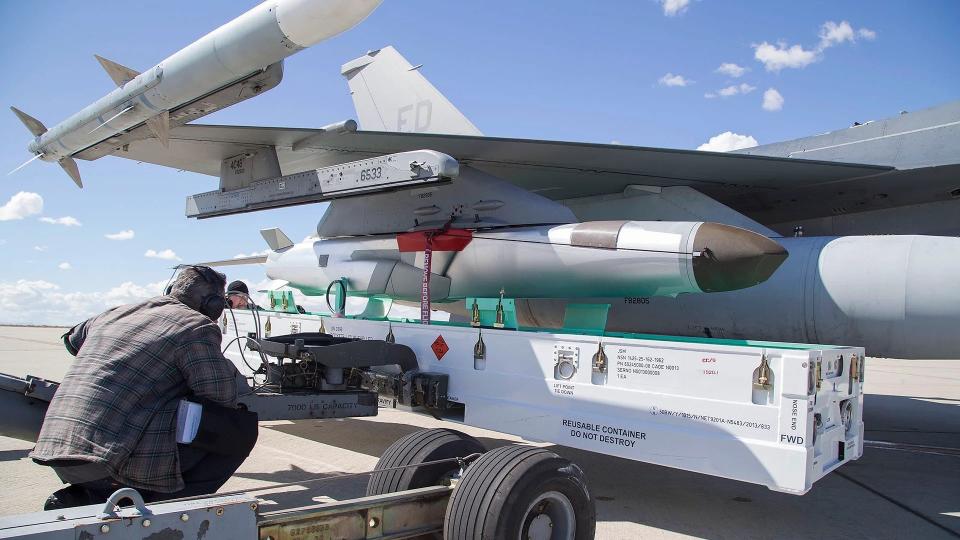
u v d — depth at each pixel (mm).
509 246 6754
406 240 7684
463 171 7523
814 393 3289
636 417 3742
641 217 7656
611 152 6637
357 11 4695
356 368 5191
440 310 8812
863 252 6000
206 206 7766
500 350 4477
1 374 3672
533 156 7023
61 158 6949
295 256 9188
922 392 11906
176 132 6875
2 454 6055
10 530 1735
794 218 7734
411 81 10039
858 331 5996
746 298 6559
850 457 3865
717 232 5203
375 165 5699
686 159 6637
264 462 5797
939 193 6535
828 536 4109
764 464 3277
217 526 2086
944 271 5566
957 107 6328
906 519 4484
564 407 4082
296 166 8344
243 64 5172
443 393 4766
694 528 4199
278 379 4977
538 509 2920
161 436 2594
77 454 2371
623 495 4906
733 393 3430
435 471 3238
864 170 6520
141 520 1921
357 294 8242
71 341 3148
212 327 2807
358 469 5566
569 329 4906
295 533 2465
